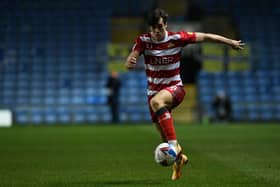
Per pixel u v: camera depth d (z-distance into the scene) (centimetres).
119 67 12188
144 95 11725
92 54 12444
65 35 12756
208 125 9950
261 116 11556
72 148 5591
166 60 3075
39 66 12194
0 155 4906
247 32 12888
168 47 3064
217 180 3200
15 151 5291
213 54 12081
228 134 7600
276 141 6394
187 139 6725
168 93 3028
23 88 11850
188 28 12775
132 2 13338
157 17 3000
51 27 12875
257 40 12769
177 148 2961
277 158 4491
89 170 3762
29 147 5744
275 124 10188
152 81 3133
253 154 4841
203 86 11881
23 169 3859
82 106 11556
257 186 2959
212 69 12069
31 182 3192
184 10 13350
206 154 4847
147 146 5775
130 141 6450
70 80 11962
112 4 13300
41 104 11581
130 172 3631
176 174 3125
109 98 10488
